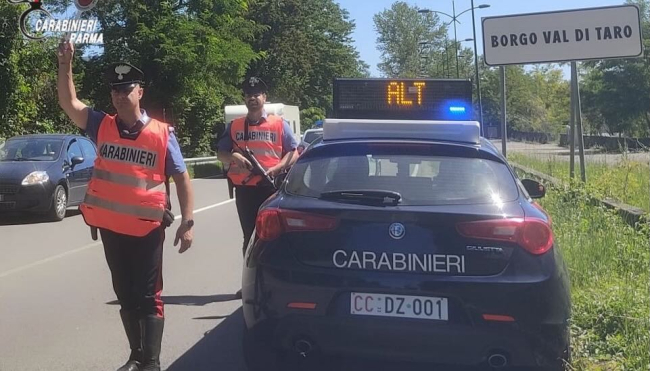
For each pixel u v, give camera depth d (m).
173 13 36.53
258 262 4.04
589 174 13.90
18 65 24.16
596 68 52.34
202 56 36.47
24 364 4.98
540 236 3.86
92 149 15.20
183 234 4.49
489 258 3.80
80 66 36.06
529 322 3.72
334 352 3.90
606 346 4.71
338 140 4.52
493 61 7.75
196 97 39.97
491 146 4.56
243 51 39.03
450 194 4.02
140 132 4.37
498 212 3.88
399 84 7.12
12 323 6.03
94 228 4.39
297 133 32.72
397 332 3.78
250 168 6.63
